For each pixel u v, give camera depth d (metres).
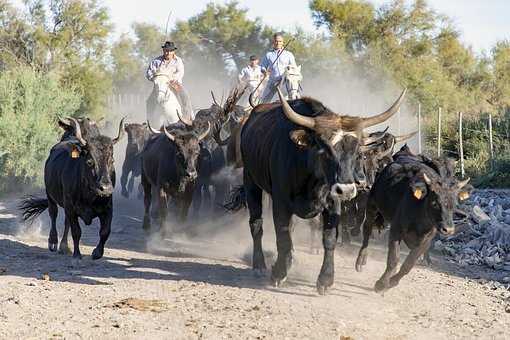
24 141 28.81
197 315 10.83
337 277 13.83
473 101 54.50
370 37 55.31
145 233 18.72
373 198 13.73
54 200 15.95
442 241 18.02
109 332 9.95
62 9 50.88
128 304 11.31
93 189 14.13
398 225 12.41
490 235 17.56
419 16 55.62
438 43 56.72
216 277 13.54
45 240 17.69
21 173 28.48
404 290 13.08
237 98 20.39
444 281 14.24
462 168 31.03
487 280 14.65
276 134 12.82
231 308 11.23
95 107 48.69
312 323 10.55
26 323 10.28
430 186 11.86
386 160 16.70
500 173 30.16
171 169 17.22
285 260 12.66
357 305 11.77
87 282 12.91
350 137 11.38
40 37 49.34
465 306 12.30
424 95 48.78
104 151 14.20
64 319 10.51
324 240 12.23
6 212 22.22
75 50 51.00
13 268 14.01
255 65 23.52
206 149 18.91
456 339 10.38
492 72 59.91
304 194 12.27
